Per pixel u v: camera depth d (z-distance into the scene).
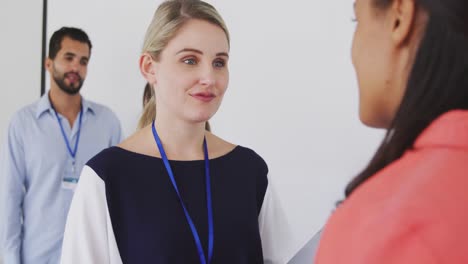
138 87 2.28
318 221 2.02
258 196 1.15
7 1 2.54
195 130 1.05
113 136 2.25
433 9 0.37
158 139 1.05
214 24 0.98
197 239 0.99
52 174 2.04
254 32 2.07
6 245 1.96
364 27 0.45
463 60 0.37
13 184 2.00
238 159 1.13
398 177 0.38
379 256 0.33
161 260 0.96
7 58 2.52
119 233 0.98
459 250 0.31
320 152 2.01
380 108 0.46
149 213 0.98
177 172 1.04
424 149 0.38
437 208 0.33
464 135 0.36
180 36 0.95
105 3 2.31
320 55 1.99
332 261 0.38
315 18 1.98
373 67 0.44
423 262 0.31
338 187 1.99
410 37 0.41
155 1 2.23
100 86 2.33
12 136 2.05
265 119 2.09
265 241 1.17
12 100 2.53
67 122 2.12
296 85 2.03
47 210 2.03
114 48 2.30
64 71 2.10
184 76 0.96
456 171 0.35
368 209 0.37
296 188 2.05
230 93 2.13
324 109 2.00
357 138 1.95
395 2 0.41
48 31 2.44
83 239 0.94
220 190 1.06
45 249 2.01
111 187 0.98
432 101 0.39
